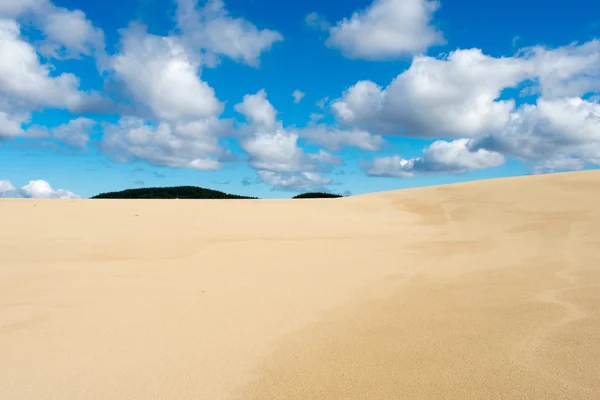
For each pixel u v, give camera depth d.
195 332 4.45
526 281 6.28
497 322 4.52
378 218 15.20
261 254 9.01
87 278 6.91
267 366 3.62
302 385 3.27
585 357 3.57
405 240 10.85
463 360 3.62
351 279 6.79
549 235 10.37
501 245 9.63
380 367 3.54
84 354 3.91
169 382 3.35
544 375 3.29
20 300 5.65
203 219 14.02
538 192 16.05
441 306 5.19
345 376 3.39
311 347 4.01
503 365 3.50
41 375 3.50
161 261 8.34
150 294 5.95
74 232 11.57
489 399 2.98
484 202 15.83
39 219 13.45
